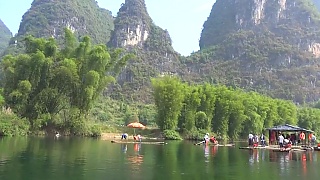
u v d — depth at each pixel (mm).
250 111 81375
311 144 44938
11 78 52281
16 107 50531
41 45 54906
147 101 141125
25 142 35000
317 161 25000
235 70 186500
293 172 18875
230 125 77438
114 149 30875
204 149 36281
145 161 22172
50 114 52531
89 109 56312
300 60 190375
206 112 71625
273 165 21984
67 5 190000
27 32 170375
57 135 49656
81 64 54781
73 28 186125
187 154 28938
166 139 61781
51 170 17000
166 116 65312
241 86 175750
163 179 15578
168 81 66688
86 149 29484
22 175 15406
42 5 187375
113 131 63062
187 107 68750
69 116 53719
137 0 189250
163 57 176000
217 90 75500
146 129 66938
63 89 53906
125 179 15211
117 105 121688
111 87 147750
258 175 17531
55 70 52750
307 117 106375
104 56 55625
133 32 178000
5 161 19703
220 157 26875
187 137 66438
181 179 15734
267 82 179125
